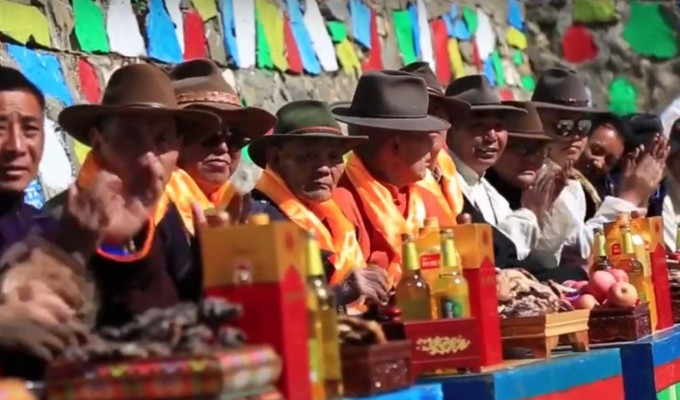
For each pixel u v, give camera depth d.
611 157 12.45
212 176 7.79
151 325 4.77
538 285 7.73
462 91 10.33
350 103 9.50
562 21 19.84
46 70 10.23
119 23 11.20
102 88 10.84
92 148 6.72
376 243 8.73
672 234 13.02
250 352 4.65
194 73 8.13
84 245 5.59
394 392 5.62
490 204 10.14
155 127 6.64
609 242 8.85
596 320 8.25
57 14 10.47
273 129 8.52
